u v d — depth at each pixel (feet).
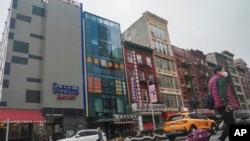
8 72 79.15
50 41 91.30
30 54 86.69
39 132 81.25
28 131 78.64
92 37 106.01
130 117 98.78
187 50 162.71
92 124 90.89
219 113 12.69
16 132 75.61
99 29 110.93
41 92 84.43
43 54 89.66
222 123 13.94
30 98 81.41
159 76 128.36
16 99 77.87
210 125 51.29
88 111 91.09
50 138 79.46
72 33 99.55
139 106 103.76
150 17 143.23
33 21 91.66
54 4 97.91
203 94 156.15
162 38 144.77
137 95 110.11
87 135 59.16
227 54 216.13
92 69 99.71
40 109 82.12
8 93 76.79
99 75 100.89
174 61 144.66
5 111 72.90
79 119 88.07
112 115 97.55
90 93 94.73
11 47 82.58
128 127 99.91
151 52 131.03
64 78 90.22
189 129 45.60
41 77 86.69
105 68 104.53
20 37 86.02
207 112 138.72
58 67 90.02
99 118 92.94
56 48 92.12
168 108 121.08
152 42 135.44
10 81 78.64
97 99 95.96
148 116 108.06
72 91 90.12
